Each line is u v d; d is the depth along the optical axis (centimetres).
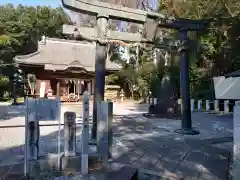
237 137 272
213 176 322
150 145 486
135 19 558
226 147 480
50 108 344
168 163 374
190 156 413
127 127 720
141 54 1505
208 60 1417
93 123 494
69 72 1717
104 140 388
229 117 1023
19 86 1897
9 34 2016
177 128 710
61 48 1831
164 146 480
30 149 335
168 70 1268
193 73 1391
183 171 340
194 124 817
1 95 2022
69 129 368
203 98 1384
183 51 641
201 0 1013
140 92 1997
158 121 863
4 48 1873
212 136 600
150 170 342
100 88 504
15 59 1576
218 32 1192
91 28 512
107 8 517
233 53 1166
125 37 553
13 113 1038
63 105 1633
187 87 643
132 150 446
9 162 367
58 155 349
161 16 598
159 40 618
